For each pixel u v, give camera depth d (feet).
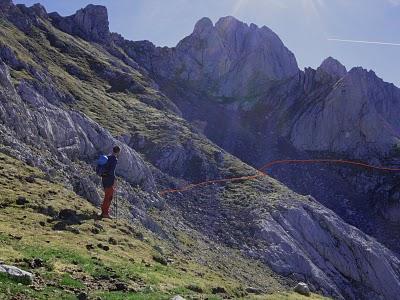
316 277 245.65
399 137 533.55
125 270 84.79
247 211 281.13
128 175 244.63
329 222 297.33
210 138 514.27
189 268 118.93
